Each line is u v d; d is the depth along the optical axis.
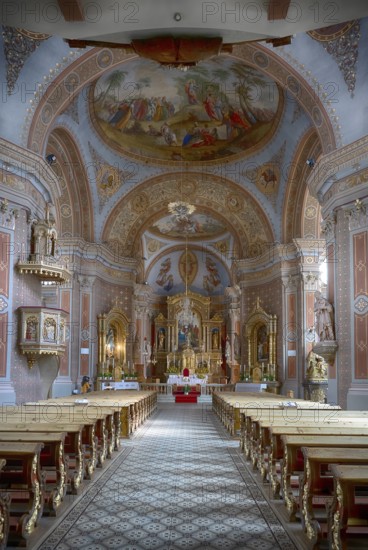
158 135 25.08
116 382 24.81
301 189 23.67
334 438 6.48
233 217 28.08
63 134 21.42
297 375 23.64
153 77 21.47
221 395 19.38
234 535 5.85
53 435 6.60
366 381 14.22
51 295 23.42
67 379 22.80
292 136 22.20
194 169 26.30
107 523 6.22
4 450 5.61
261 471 8.48
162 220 33.88
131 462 10.07
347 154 15.09
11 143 14.69
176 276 39.84
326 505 5.34
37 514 5.90
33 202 15.70
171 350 37.91
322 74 15.60
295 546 5.52
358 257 14.77
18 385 14.73
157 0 8.60
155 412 22.17
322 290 23.16
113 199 25.95
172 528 6.07
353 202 15.02
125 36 9.79
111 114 22.94
